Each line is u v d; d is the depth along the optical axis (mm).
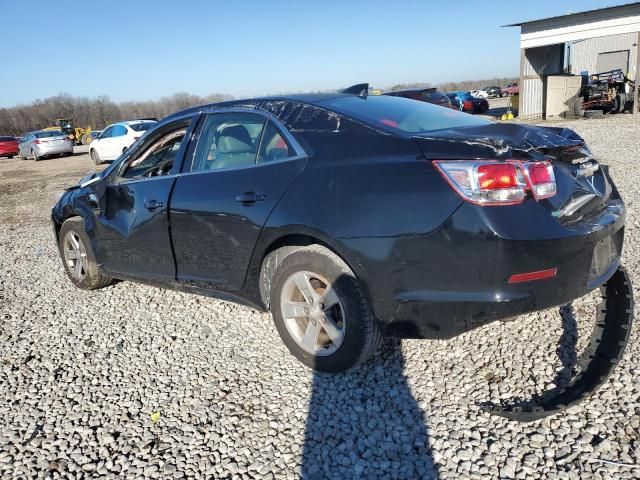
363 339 2926
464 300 2596
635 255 4738
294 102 3410
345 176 2887
